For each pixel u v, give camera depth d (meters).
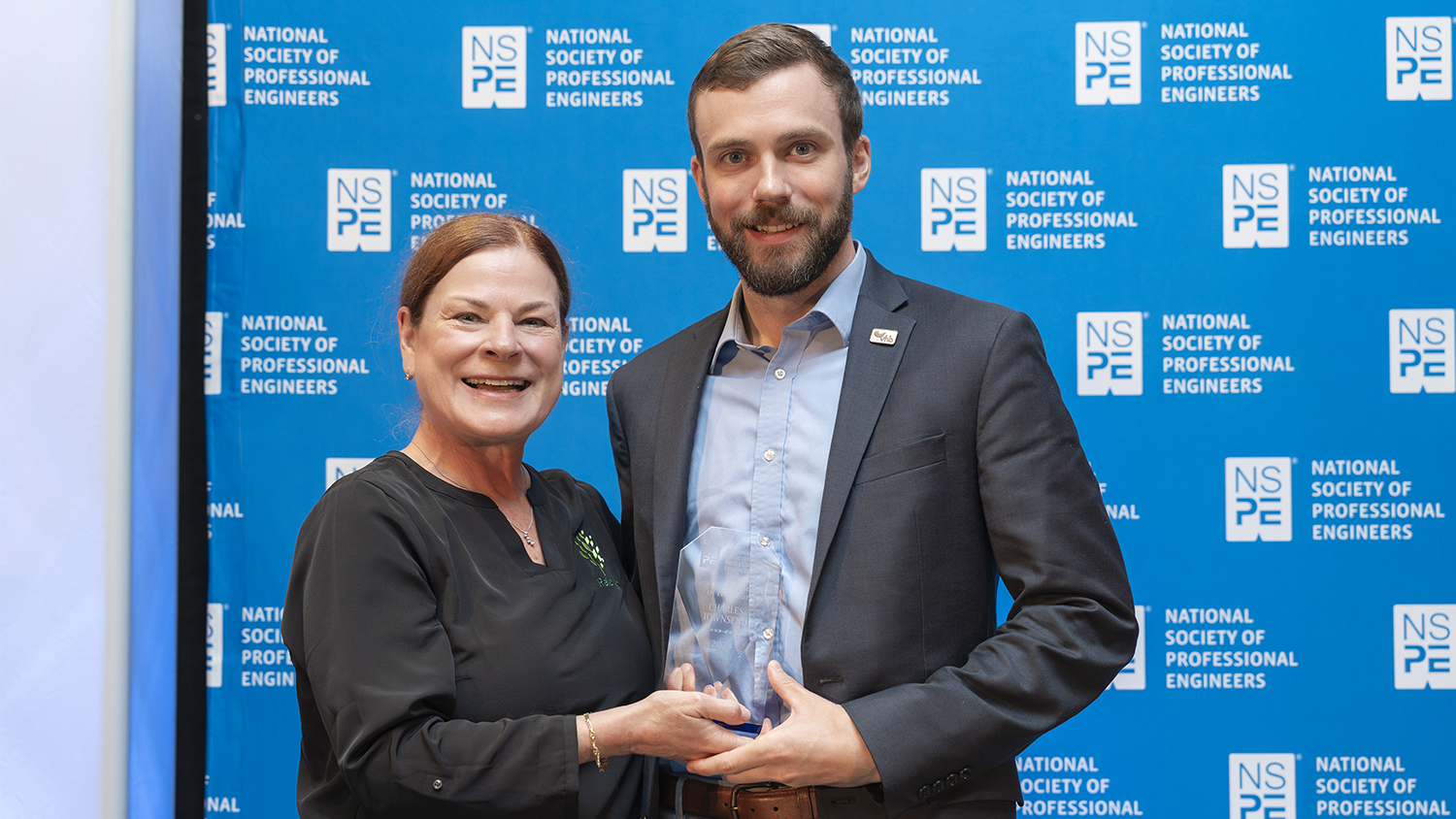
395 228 2.22
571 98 2.23
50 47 2.16
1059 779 2.18
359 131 2.22
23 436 2.16
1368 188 2.17
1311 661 2.15
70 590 2.17
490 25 2.22
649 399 1.59
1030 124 2.21
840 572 1.34
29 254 2.16
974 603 1.37
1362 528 2.16
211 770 2.20
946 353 1.40
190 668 2.20
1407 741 2.14
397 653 1.28
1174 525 2.18
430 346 1.42
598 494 1.71
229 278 2.21
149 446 2.20
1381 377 2.16
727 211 1.41
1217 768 2.16
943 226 2.21
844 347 1.47
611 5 2.23
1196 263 2.19
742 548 1.41
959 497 1.36
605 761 1.29
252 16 2.21
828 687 1.32
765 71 1.38
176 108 2.21
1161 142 2.19
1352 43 2.18
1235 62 2.19
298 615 1.40
